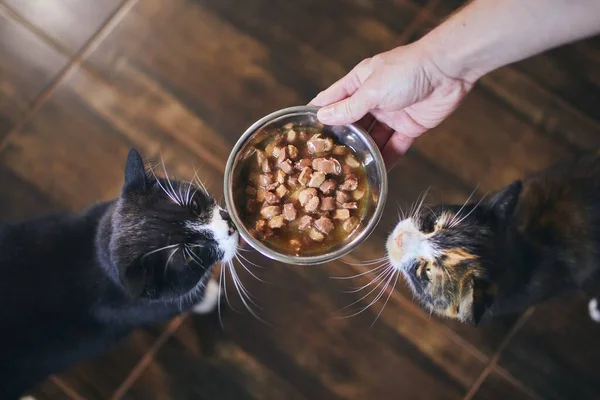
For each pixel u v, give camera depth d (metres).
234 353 0.77
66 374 0.76
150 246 0.60
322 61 0.81
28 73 0.81
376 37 0.81
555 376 0.76
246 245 0.78
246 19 0.81
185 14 0.82
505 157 0.79
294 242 0.61
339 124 0.60
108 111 0.80
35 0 0.82
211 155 0.80
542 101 0.80
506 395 0.76
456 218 0.64
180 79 0.81
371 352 0.77
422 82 0.59
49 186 0.79
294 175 0.61
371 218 0.60
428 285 0.65
